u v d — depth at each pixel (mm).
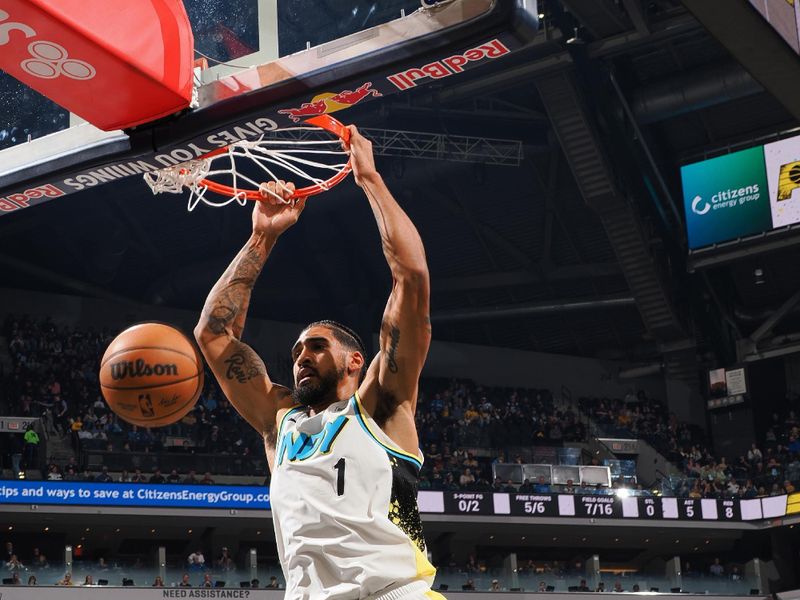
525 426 26094
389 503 2611
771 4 6102
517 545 24656
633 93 23188
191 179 5453
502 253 27469
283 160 5359
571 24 21328
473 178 25453
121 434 22344
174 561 22656
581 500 23203
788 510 23656
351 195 24719
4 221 23297
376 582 2504
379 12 4902
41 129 5492
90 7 4441
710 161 23812
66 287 25812
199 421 23109
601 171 23719
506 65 22250
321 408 2826
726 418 27922
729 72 22109
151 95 4883
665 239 25516
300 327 27938
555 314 28484
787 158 22922
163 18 4793
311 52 4980
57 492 19906
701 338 27688
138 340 3361
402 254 2814
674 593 22641
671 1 20250
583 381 29547
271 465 2883
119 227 24719
